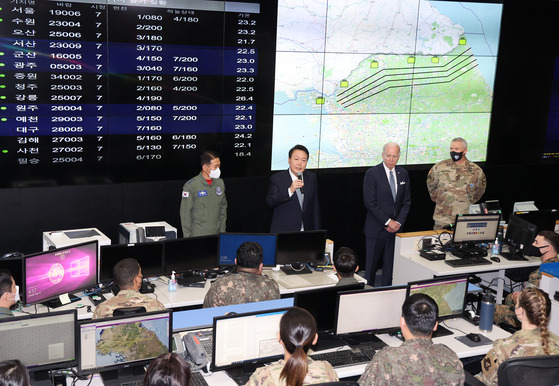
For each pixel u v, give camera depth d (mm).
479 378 3295
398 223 5676
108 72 5488
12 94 5176
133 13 5473
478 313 4391
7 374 2158
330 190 6535
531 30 6992
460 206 6078
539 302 3107
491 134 7129
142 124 5715
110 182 5699
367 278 5875
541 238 4918
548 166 7422
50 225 5520
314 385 2367
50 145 5402
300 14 6078
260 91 6102
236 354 3189
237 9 5844
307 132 6375
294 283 4746
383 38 6426
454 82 6824
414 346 2648
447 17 6625
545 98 7238
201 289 4594
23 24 5098
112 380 3113
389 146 5641
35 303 3945
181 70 5758
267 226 6418
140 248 4480
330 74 6312
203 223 5398
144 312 3197
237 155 6156
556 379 2723
